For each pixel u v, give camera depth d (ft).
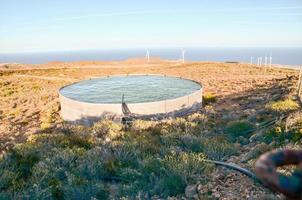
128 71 341.21
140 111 96.43
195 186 29.22
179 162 35.40
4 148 65.05
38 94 192.65
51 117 116.98
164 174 34.42
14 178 37.11
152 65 419.95
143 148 49.75
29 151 49.62
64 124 93.66
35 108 145.38
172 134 58.80
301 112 55.47
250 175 28.66
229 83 207.92
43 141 58.65
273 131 48.39
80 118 101.40
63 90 132.57
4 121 118.42
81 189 32.24
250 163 32.99
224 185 27.84
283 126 49.34
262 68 327.06
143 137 61.05
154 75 180.04
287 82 175.73
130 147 48.83
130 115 94.89
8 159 46.09
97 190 32.60
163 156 44.96
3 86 235.40
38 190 31.83
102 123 78.74
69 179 34.01
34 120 119.14
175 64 425.28
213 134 63.87
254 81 210.38
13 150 51.60
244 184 27.20
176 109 101.81
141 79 164.66
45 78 283.18
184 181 31.09
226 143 47.88
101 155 45.44
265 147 37.76
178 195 28.99
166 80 158.40
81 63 483.10
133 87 137.49
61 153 44.88
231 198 24.79
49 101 163.63
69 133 77.30
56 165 42.19
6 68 401.70
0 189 34.83
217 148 45.19
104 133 71.77
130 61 510.99
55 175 38.60
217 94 158.10
